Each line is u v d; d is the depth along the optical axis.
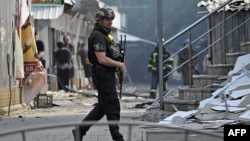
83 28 68.06
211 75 24.77
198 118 19.72
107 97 17.02
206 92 22.73
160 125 8.21
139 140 16.92
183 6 110.56
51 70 50.81
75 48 59.66
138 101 39.09
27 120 25.30
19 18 28.70
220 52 30.81
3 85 27.56
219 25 28.44
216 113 19.67
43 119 25.83
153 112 22.78
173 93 26.16
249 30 30.75
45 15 42.16
